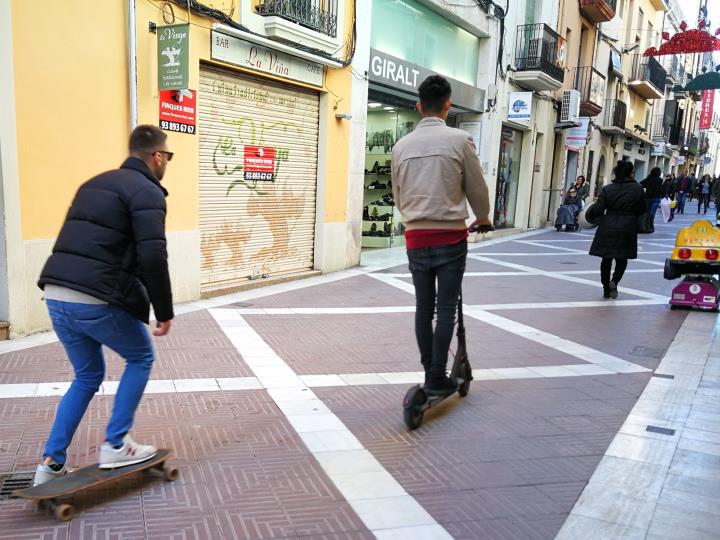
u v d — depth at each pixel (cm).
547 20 1806
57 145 550
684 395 451
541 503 292
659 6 3198
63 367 457
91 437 339
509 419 397
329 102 934
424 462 332
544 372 501
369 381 463
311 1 855
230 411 391
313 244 968
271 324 627
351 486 302
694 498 299
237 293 786
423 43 1284
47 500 267
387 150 1334
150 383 434
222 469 313
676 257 755
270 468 317
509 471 324
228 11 724
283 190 884
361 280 928
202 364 484
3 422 355
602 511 286
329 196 966
